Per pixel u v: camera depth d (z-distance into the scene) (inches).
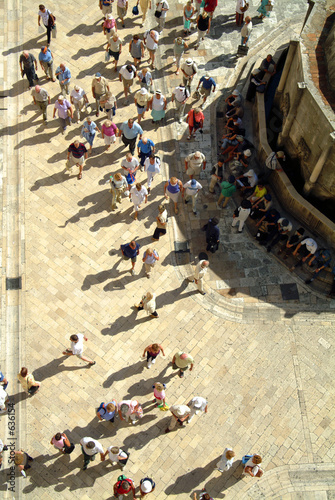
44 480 645.9
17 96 899.4
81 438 667.4
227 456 614.2
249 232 815.1
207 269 785.6
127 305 750.5
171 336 733.9
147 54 959.0
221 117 905.5
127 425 677.3
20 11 975.0
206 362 720.3
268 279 783.1
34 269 767.7
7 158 848.3
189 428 680.4
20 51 940.6
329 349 740.0
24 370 644.1
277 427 686.5
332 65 725.9
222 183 786.8
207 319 748.6
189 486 649.0
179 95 848.3
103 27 881.5
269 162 797.9
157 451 665.0
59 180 833.5
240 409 695.1
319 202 802.8
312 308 766.5
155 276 772.0
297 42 756.6
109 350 720.3
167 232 805.9
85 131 802.8
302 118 754.2
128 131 797.2
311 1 796.6
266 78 877.2
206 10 938.1
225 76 945.5
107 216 810.8
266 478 658.2
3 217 802.2
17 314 738.2
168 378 707.4
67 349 711.1
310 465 667.4
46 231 794.8
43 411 681.0
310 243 751.1
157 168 789.2
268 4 984.3
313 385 715.4
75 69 927.0
